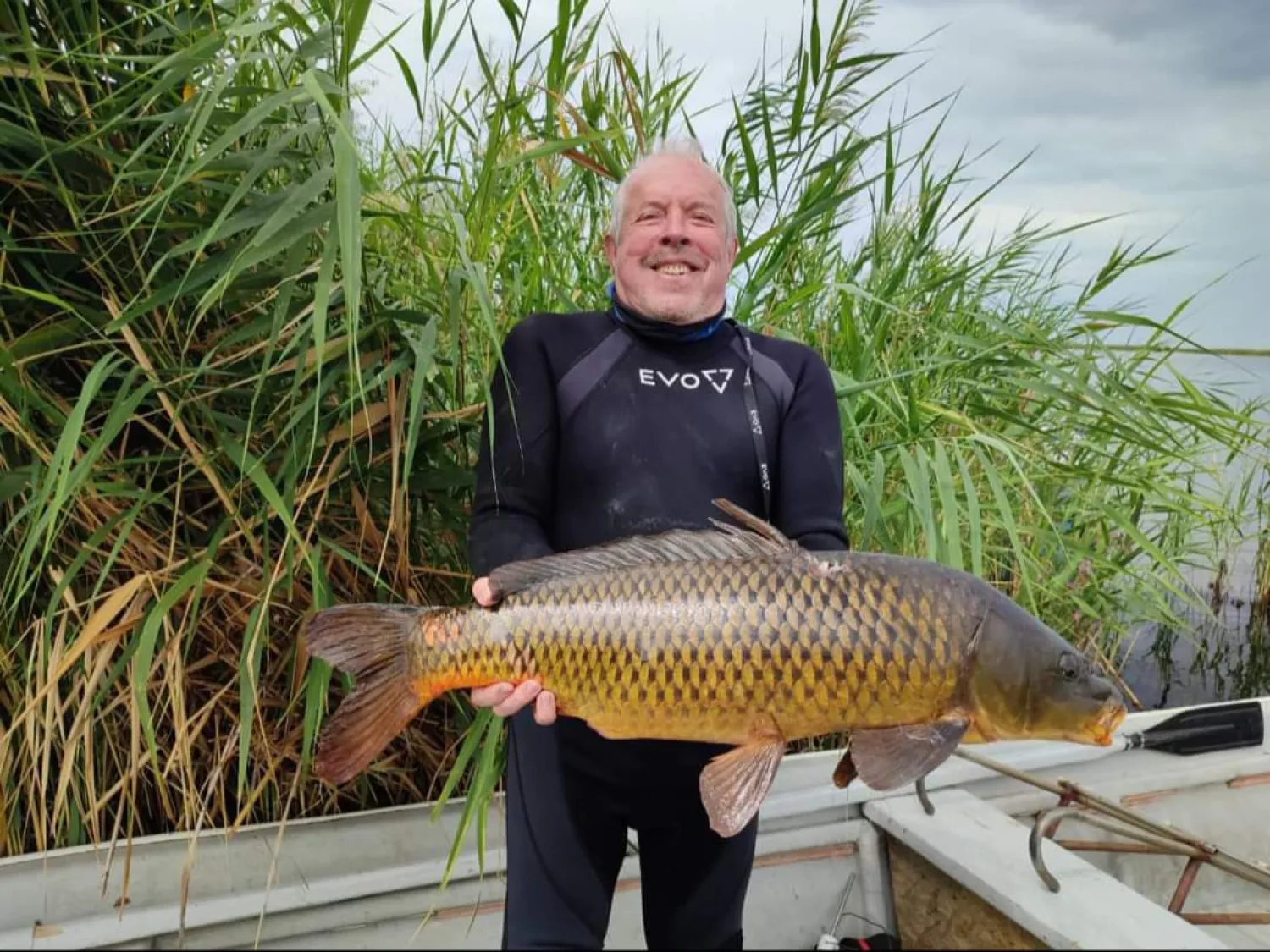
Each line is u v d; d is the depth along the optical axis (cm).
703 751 180
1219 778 258
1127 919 170
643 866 194
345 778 156
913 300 341
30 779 218
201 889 202
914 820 212
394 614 159
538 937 177
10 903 190
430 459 247
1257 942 234
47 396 217
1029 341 303
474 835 218
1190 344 296
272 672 240
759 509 196
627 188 202
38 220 222
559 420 196
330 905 201
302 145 224
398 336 230
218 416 218
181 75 200
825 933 221
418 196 248
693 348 201
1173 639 446
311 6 224
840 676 139
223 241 227
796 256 318
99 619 198
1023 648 136
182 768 229
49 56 216
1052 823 199
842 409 266
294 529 192
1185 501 374
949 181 308
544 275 287
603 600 147
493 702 152
